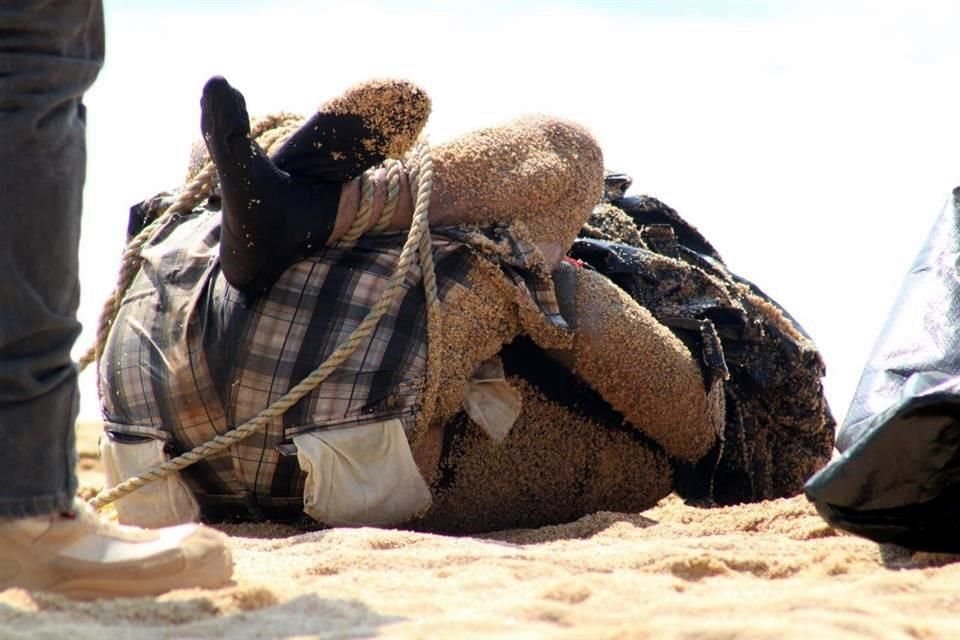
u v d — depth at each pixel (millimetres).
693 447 20844
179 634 11516
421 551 15562
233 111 17172
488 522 20141
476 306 19047
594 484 20609
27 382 12102
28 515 12234
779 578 14680
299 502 19078
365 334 18156
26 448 12195
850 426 16422
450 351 18891
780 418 22766
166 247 19828
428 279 18609
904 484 14906
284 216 17953
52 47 12219
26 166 12008
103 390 19766
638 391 19953
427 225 18719
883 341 17281
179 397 18844
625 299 20078
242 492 19078
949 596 12891
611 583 13406
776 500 20953
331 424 18328
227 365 18594
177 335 18953
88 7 12516
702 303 21656
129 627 11789
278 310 18500
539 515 20438
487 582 13844
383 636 11266
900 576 13664
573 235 19953
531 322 19188
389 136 18203
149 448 19000
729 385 22172
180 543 12984
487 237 19188
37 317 12094
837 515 15266
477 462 19750
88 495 23406
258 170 17625
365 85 18047
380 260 18797
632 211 23797
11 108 12023
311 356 18438
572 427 20344
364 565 14891
